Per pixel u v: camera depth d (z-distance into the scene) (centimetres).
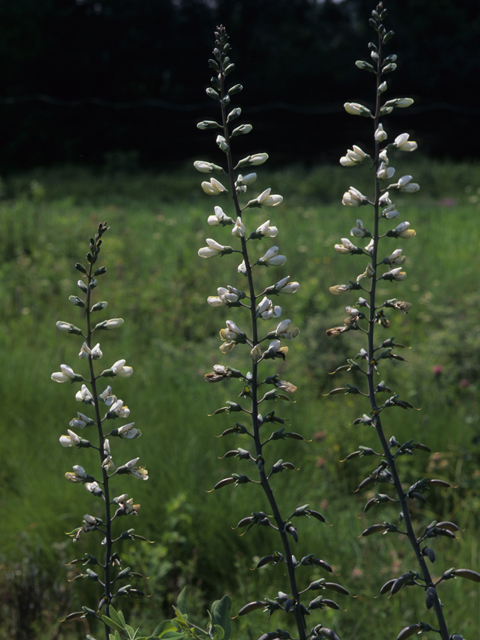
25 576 291
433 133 3316
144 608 283
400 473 405
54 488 362
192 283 809
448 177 2231
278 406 461
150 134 3378
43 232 1024
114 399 138
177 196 2100
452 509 383
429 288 800
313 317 647
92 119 3362
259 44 3353
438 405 476
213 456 401
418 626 125
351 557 326
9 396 486
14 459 411
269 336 128
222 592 305
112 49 3328
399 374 522
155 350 613
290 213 1388
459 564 308
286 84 3322
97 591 294
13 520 348
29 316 703
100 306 137
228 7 3294
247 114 3403
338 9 3394
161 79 3503
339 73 3216
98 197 2044
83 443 137
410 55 3025
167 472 371
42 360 566
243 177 129
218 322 704
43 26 3256
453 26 3053
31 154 3189
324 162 3161
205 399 479
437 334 573
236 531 326
